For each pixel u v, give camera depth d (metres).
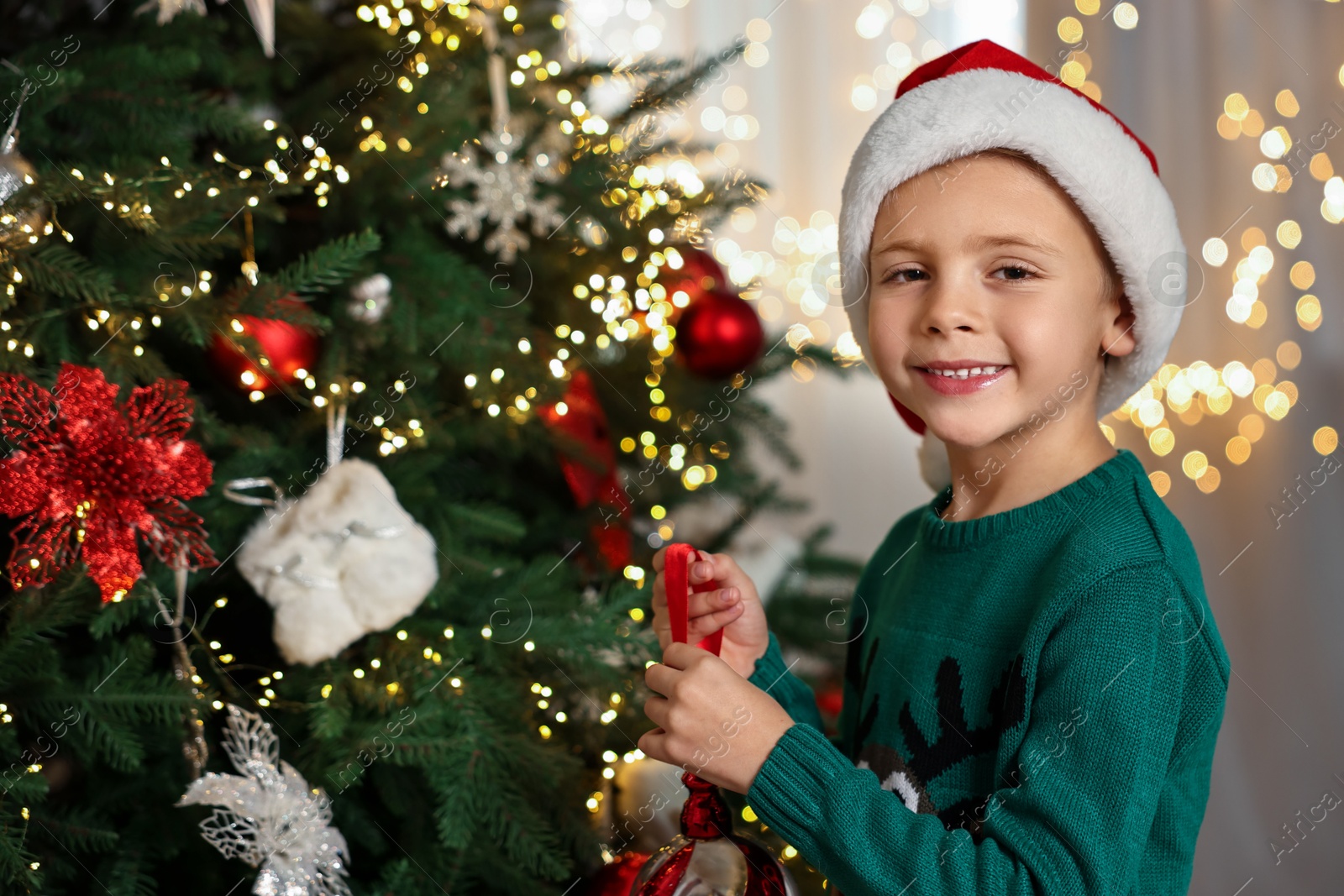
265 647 1.07
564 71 1.39
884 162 0.72
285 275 0.97
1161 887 0.65
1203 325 1.77
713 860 0.66
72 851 0.90
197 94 1.02
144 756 0.91
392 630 1.02
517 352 1.15
